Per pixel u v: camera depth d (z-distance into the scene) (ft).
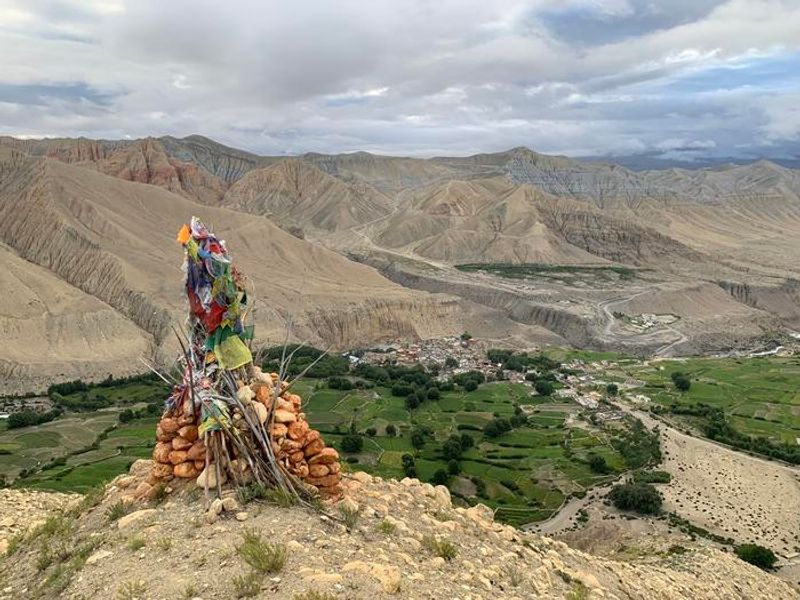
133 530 42.68
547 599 44.09
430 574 41.47
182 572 36.78
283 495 45.50
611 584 56.59
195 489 46.09
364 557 40.42
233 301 50.01
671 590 63.72
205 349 50.14
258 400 49.42
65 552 42.27
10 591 39.83
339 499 49.14
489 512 62.75
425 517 52.03
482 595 40.88
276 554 37.19
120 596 34.96
